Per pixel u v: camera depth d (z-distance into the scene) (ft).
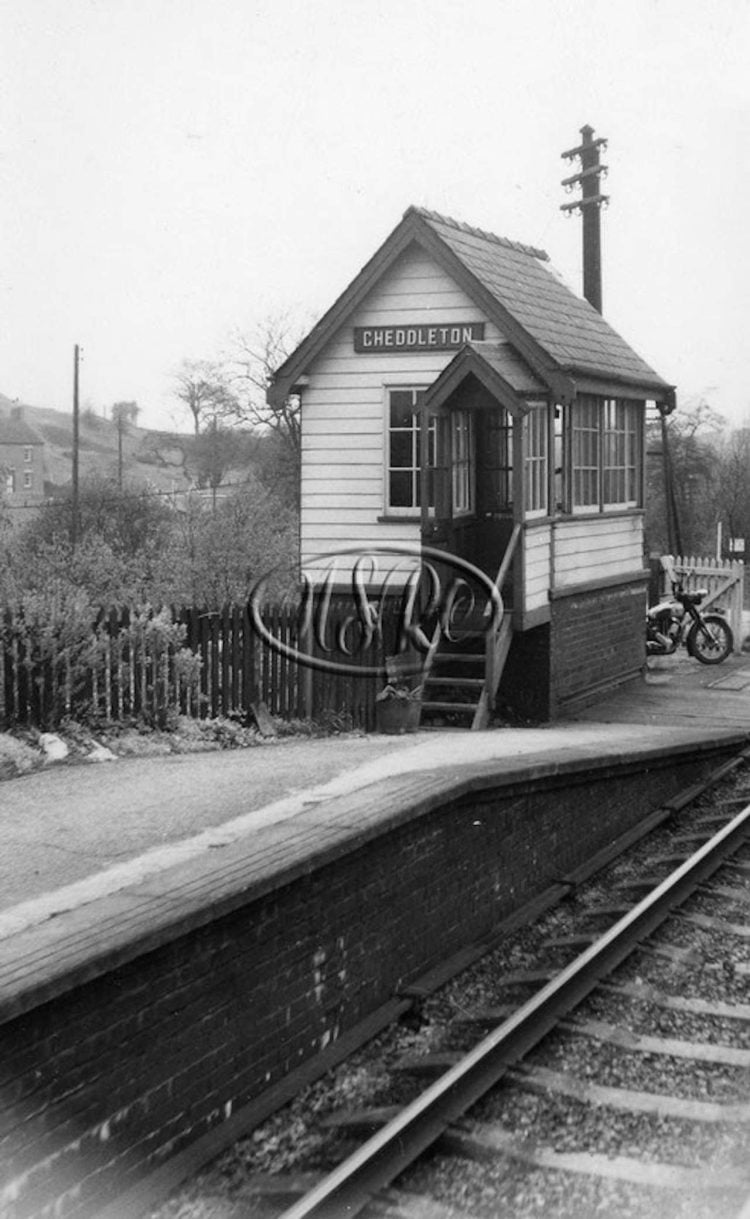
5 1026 17.17
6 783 33.27
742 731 49.14
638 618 65.57
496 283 54.75
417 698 47.60
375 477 55.67
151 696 40.14
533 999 24.30
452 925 29.32
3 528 92.32
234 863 22.98
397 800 27.37
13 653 36.68
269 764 36.14
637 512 65.10
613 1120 20.77
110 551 74.84
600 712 56.80
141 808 30.19
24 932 20.27
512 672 54.65
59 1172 18.11
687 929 29.86
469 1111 21.01
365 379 55.67
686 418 179.52
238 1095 21.79
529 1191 18.66
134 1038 19.48
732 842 35.88
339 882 24.71
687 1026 24.70
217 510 115.55
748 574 154.51
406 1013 26.09
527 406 49.80
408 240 53.62
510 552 50.44
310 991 23.84
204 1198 18.95
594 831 37.24
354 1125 20.56
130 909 20.47
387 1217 17.98
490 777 30.58
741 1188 18.16
